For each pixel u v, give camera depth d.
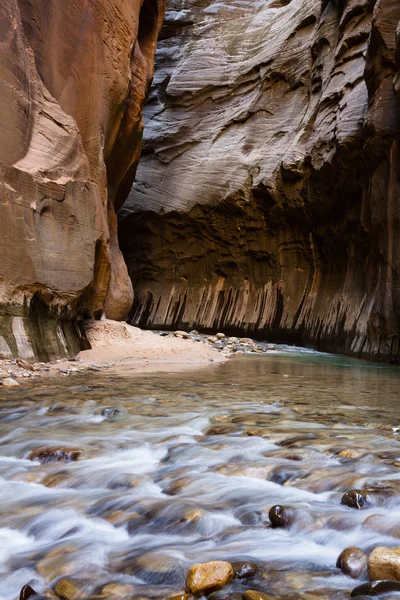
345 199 17.84
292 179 20.47
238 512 3.32
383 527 2.94
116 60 13.88
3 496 3.68
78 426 5.45
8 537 3.13
